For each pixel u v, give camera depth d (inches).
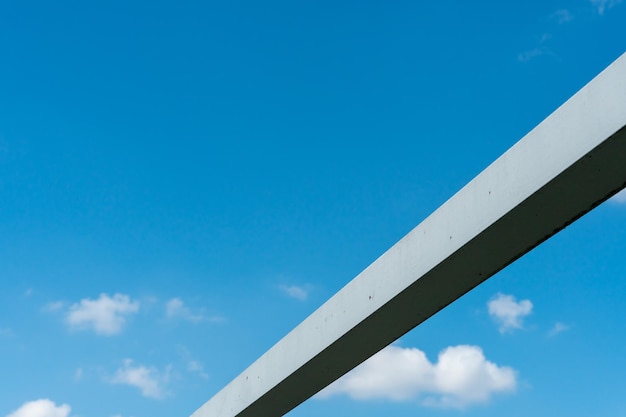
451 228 96.9
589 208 87.5
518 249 93.9
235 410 137.0
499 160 92.2
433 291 101.8
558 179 84.2
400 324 108.4
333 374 121.4
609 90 80.2
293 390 126.8
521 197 87.7
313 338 118.8
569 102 84.6
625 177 82.7
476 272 98.0
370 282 109.4
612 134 78.7
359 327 109.8
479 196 93.7
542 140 87.0
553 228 90.6
